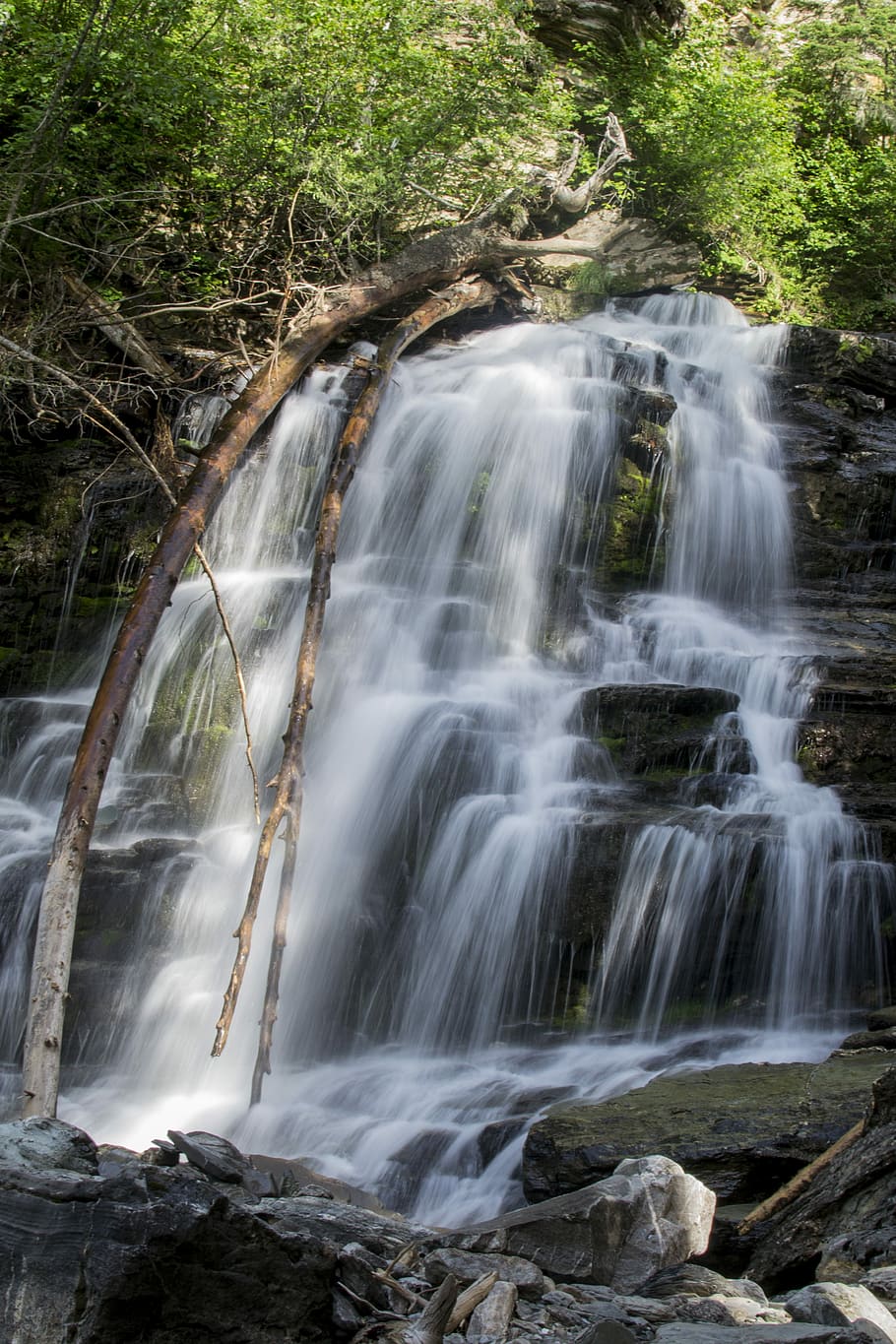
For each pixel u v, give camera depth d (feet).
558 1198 13.46
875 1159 14.11
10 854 30.76
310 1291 10.37
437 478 43.80
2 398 43.32
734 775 30.37
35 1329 9.48
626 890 26.76
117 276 51.26
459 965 27.71
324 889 29.43
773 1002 25.71
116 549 42.50
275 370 42.93
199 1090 26.37
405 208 55.98
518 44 57.93
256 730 34.71
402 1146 20.70
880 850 26.81
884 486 45.73
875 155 69.72
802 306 66.44
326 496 36.55
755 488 44.88
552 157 62.80
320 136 53.31
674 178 64.75
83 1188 9.82
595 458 42.98
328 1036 27.78
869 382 52.26
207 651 36.32
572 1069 23.86
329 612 37.22
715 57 69.46
